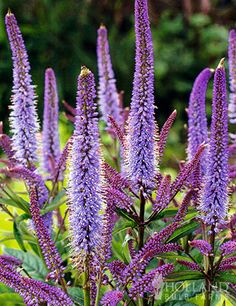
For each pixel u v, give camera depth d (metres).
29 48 2.21
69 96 2.24
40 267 0.84
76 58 2.26
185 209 0.66
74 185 0.61
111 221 0.63
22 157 0.78
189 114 0.78
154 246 0.62
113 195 0.64
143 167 0.66
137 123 0.66
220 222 0.65
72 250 0.63
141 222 0.68
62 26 2.28
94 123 0.60
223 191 0.65
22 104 0.77
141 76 0.65
